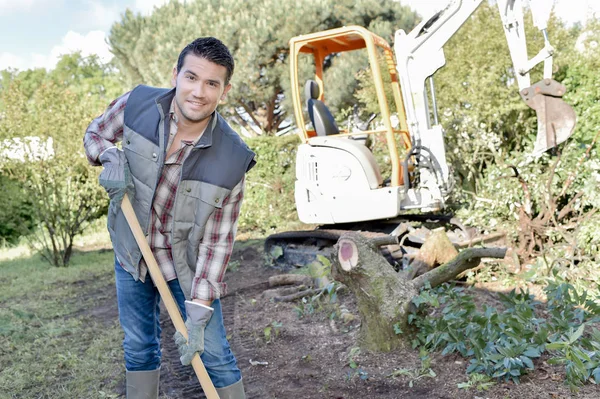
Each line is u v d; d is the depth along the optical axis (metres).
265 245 7.25
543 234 5.32
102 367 3.87
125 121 2.38
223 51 2.19
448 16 6.09
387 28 14.57
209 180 2.34
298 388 3.34
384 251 5.99
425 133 6.23
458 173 8.23
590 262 5.20
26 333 4.71
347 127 10.59
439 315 4.18
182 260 2.47
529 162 6.54
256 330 4.41
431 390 3.15
